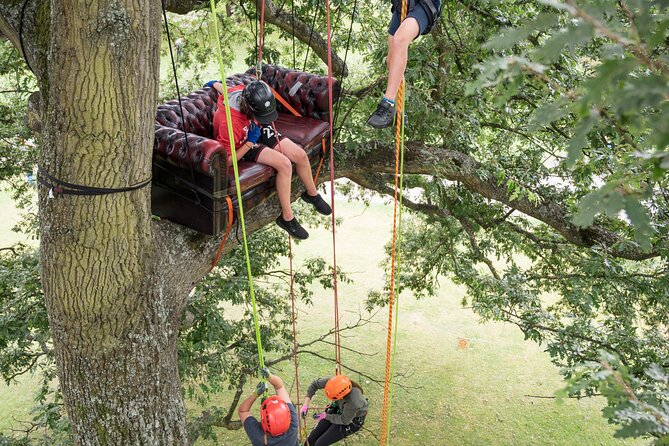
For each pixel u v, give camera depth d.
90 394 4.88
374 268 20.03
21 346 8.53
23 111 10.84
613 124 1.22
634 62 0.94
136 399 4.94
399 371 16.08
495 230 11.31
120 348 4.77
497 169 8.98
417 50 7.54
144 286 4.70
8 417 13.66
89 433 5.01
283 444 4.81
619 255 9.47
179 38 12.79
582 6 0.98
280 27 9.15
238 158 5.20
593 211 1.15
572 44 1.00
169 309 5.30
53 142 3.91
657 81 0.91
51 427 9.19
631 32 0.99
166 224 5.66
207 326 8.65
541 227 11.79
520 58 1.12
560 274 11.17
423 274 13.52
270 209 6.50
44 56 4.30
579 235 9.75
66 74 3.61
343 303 18.64
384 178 10.87
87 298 4.41
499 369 16.27
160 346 5.00
